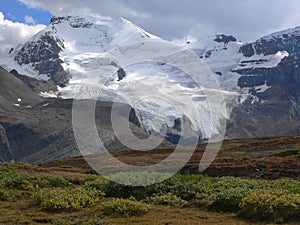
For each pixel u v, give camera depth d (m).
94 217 20.39
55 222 19.47
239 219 20.47
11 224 19.12
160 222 19.27
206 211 22.58
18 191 27.25
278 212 20.22
